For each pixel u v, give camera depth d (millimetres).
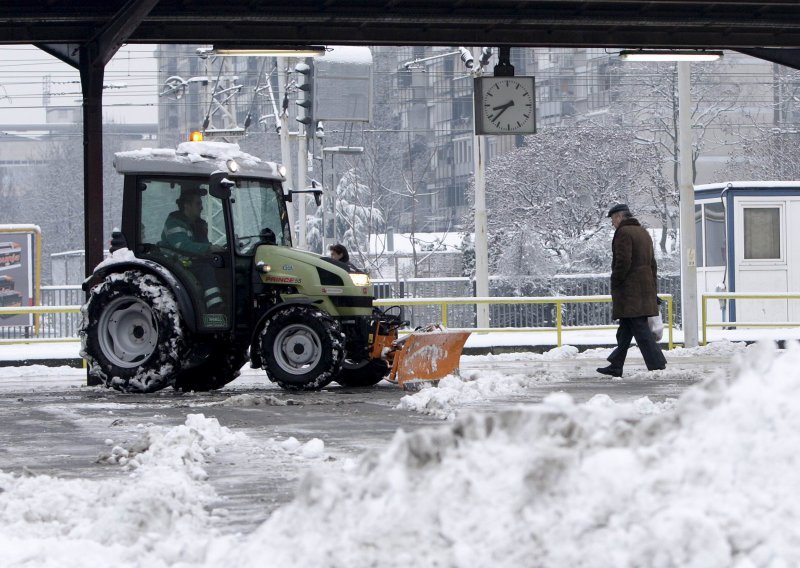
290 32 52875
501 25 54406
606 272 146125
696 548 10469
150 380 42812
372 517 11625
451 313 100562
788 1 51094
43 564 14336
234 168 44062
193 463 23812
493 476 11508
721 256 93562
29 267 103625
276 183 46562
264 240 44781
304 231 113500
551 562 10773
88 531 16234
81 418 34312
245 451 26047
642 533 10664
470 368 56625
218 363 46562
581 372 50562
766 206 91875
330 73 78188
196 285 43625
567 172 166000
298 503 12219
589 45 56188
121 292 43156
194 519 17453
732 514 10719
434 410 33844
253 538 12617
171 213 44156
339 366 42375
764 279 91625
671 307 72500
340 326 42875
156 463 23500
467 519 11234
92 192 50156
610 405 30375
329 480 12172
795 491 10836
